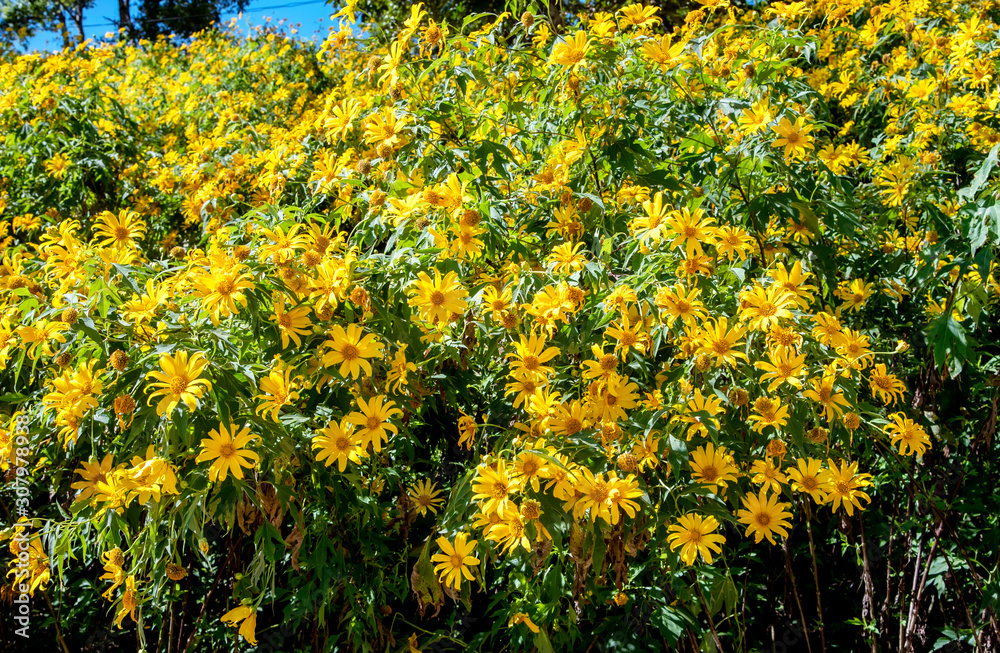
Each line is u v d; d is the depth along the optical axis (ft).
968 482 8.34
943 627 8.89
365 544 7.09
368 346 6.17
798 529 9.12
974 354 8.55
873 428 6.63
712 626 6.91
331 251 7.14
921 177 9.23
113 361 5.79
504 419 7.79
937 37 11.46
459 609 8.36
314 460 6.63
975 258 6.64
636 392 6.44
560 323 6.92
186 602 7.63
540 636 6.66
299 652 7.57
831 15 13.57
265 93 22.08
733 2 17.39
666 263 6.73
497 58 8.36
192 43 29.04
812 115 8.68
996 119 10.22
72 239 7.34
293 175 10.18
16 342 6.49
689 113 7.85
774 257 7.61
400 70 8.03
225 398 5.82
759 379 6.14
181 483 6.09
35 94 13.73
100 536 6.51
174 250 8.14
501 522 5.92
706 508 5.94
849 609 9.10
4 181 13.48
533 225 8.16
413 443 7.68
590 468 5.88
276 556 7.04
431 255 7.01
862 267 9.05
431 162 7.92
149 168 15.57
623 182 8.64
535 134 8.24
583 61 7.56
